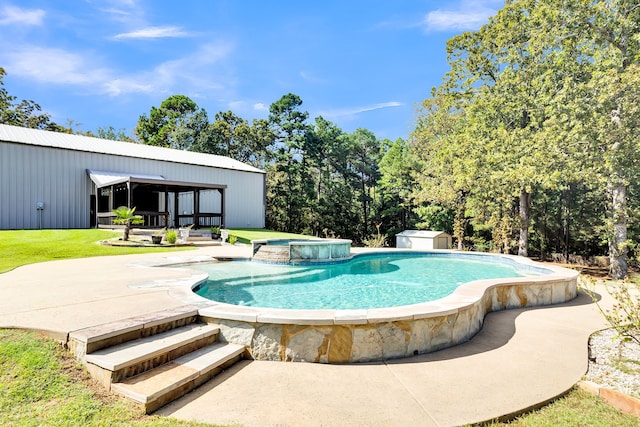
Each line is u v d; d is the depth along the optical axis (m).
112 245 13.52
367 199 39.91
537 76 17.44
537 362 4.11
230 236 16.84
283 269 10.66
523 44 18.06
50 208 17.81
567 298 7.95
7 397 2.78
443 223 31.19
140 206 21.94
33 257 10.73
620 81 12.26
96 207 19.34
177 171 22.86
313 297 7.12
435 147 26.69
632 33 13.71
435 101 27.28
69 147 18.53
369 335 4.13
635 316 4.56
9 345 3.38
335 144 40.41
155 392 2.89
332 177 44.09
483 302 5.86
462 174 19.98
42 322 3.82
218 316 4.25
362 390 3.35
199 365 3.50
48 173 17.83
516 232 24.80
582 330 5.47
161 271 8.04
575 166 14.13
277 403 3.07
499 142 18.11
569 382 3.58
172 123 42.78
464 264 12.97
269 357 4.06
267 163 41.38
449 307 4.70
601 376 3.77
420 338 4.39
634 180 16.31
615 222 13.87
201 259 10.95
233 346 4.09
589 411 3.10
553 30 14.71
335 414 2.91
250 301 6.69
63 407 2.75
